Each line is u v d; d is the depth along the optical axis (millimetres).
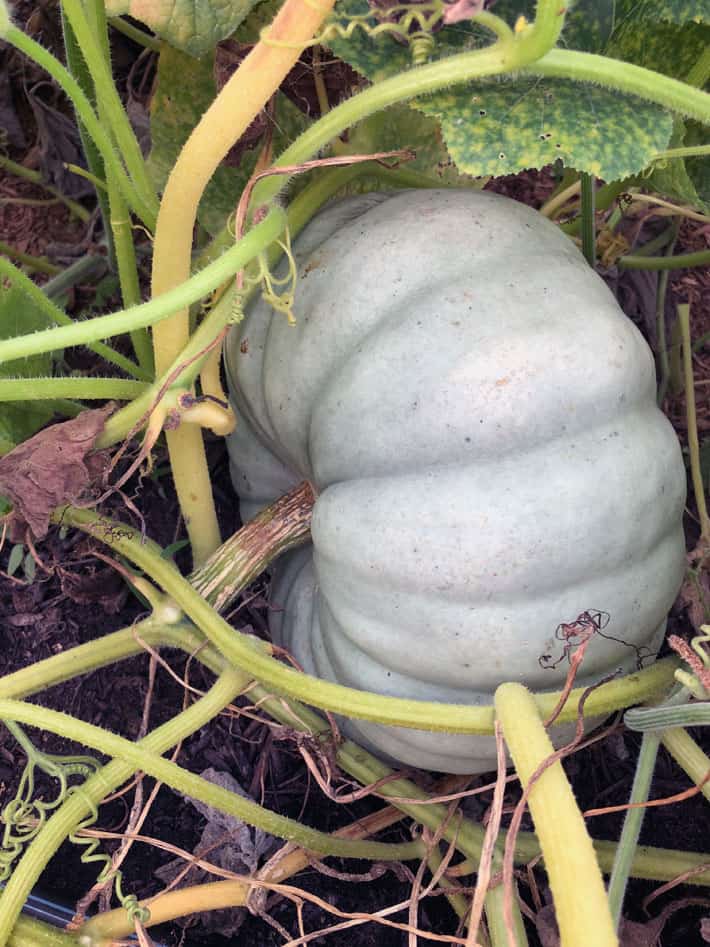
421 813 584
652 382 529
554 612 490
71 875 629
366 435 514
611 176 465
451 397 489
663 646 703
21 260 834
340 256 556
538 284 510
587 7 526
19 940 507
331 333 544
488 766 568
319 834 571
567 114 478
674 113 560
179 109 656
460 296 508
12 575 720
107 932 533
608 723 675
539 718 443
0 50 890
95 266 835
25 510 545
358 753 606
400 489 502
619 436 495
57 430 536
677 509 525
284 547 622
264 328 600
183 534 736
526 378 483
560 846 380
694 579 622
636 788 496
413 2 447
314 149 488
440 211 546
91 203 924
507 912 398
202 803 639
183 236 503
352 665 549
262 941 618
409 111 632
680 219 864
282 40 416
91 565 721
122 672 694
